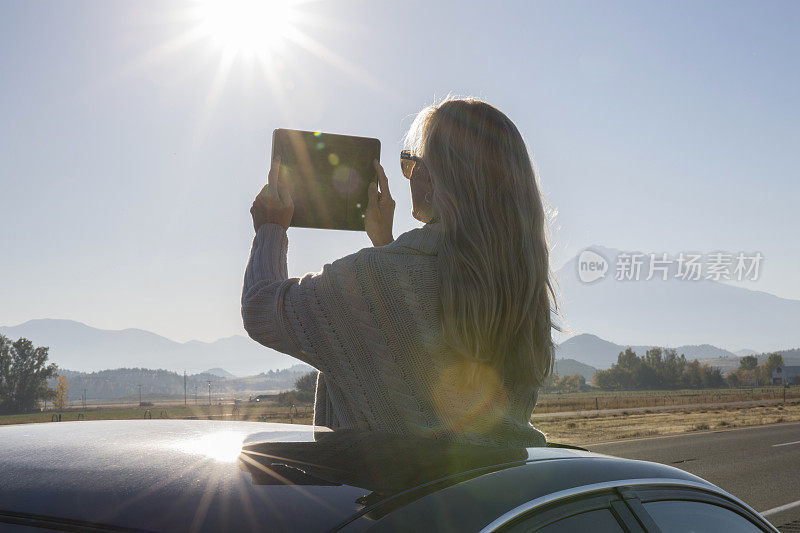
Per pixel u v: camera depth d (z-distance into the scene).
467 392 1.56
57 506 1.07
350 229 1.97
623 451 16.36
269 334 1.68
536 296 1.65
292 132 1.87
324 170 1.91
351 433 1.55
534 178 1.71
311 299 1.61
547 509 1.23
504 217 1.60
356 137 1.92
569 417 40.47
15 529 1.02
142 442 1.43
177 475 1.19
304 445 1.42
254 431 1.58
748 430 24.19
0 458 1.30
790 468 13.23
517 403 1.67
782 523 8.51
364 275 1.57
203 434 1.54
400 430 1.57
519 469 1.33
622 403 86.12
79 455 1.32
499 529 1.11
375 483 1.19
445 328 1.53
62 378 185.50
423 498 1.13
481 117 1.65
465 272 1.54
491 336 1.55
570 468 1.41
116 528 1.00
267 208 1.85
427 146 1.68
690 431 24.20
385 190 1.96
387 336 1.56
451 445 1.47
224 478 1.17
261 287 1.71
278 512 1.04
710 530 1.66
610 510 1.38
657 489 1.55
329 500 1.10
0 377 177.38
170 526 0.99
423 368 1.56
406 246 1.63
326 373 1.64
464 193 1.60
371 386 1.58
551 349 1.72
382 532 1.02
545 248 1.72
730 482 11.65
